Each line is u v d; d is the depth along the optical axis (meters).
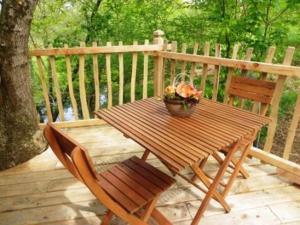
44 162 2.70
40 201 2.15
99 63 6.35
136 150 2.95
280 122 5.43
